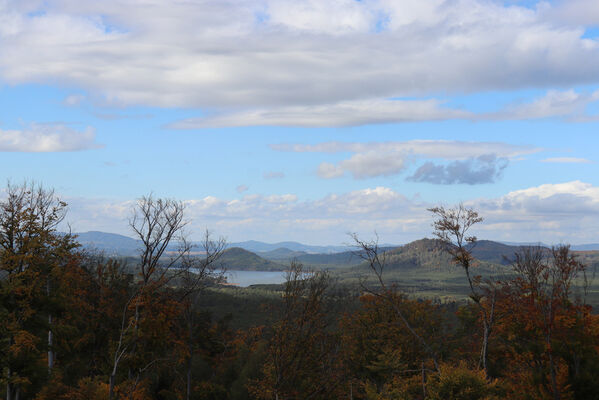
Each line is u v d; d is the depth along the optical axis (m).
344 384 34.03
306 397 31.20
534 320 30.61
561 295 31.14
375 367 41.59
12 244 34.12
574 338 31.94
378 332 46.03
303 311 30.86
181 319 40.50
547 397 31.03
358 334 45.91
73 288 40.47
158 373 41.34
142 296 33.84
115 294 44.25
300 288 31.33
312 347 31.31
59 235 37.38
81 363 44.16
